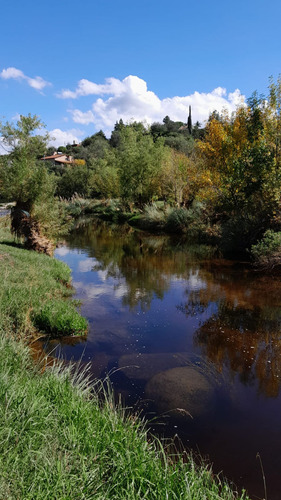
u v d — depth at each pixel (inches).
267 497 114.7
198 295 347.6
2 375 130.6
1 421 102.8
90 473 92.8
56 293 324.5
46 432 104.7
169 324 275.1
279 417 159.2
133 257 547.5
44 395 131.3
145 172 1064.8
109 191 1422.2
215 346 235.6
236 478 122.7
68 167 1916.8
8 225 679.7
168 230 832.3
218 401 171.3
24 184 490.6
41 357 210.7
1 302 246.5
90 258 543.8
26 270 342.6
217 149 679.1
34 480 83.7
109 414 134.1
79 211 1358.3
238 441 142.6
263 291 357.1
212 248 600.4
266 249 436.5
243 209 562.9
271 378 193.8
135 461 101.4
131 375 195.5
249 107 634.2
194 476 102.3
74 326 249.9
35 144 503.5
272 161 518.9
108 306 316.8
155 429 149.1
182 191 911.7
